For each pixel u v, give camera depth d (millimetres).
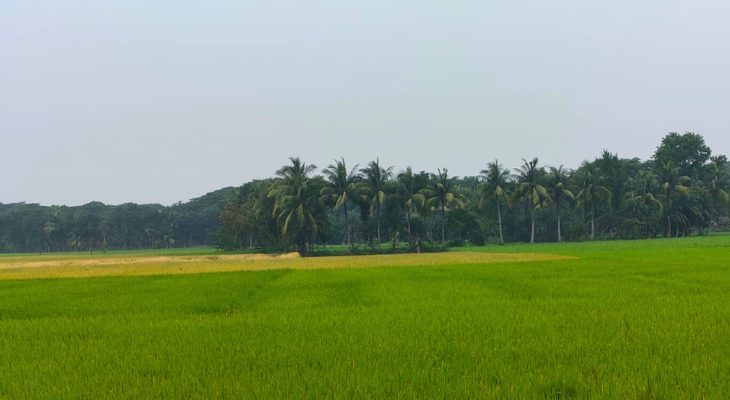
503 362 8867
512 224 98062
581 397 6953
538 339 10500
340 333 11758
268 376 8391
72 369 9383
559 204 89062
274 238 88875
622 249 52406
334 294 20188
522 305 15562
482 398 6969
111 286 26109
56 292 23719
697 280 21438
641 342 9859
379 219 83000
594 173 88812
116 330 13242
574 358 8930
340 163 76812
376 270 32156
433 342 10531
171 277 31000
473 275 26812
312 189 77625
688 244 59250
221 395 7512
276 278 28125
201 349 10633
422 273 28906
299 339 11250
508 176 85938
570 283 21594
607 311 13781
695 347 9359
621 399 6781
